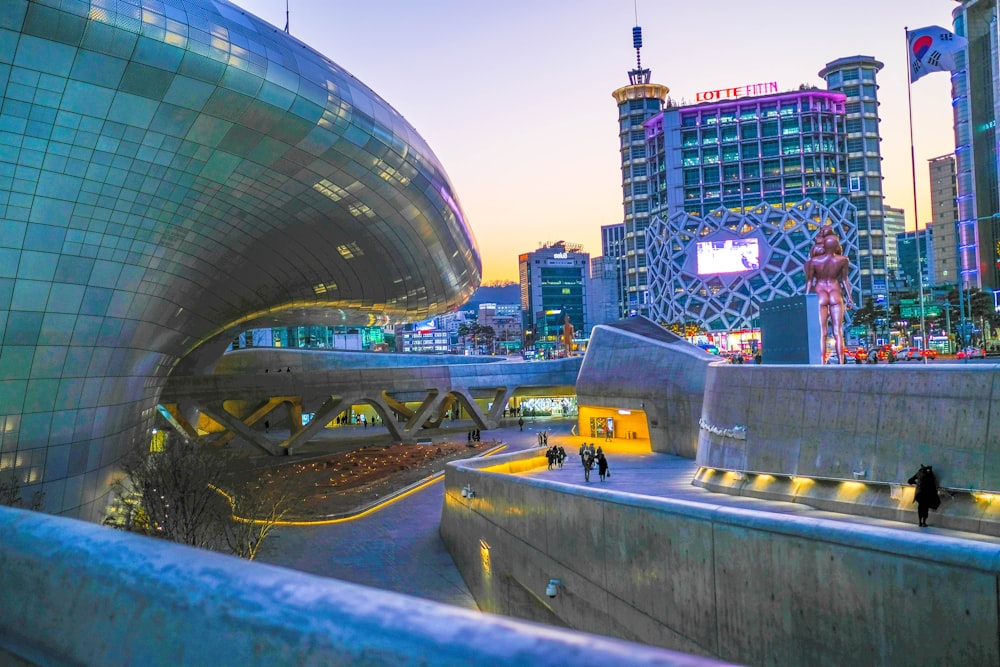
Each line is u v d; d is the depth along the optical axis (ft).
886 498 58.85
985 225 483.10
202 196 92.99
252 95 86.43
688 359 160.76
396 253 141.49
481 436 230.07
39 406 81.30
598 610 41.93
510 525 61.41
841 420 65.05
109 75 74.18
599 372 194.80
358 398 214.69
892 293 633.20
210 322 123.13
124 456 102.01
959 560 19.79
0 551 6.88
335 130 100.07
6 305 76.48
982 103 483.51
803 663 25.29
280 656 4.19
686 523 32.37
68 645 5.70
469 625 3.89
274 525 113.50
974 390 51.88
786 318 100.73
